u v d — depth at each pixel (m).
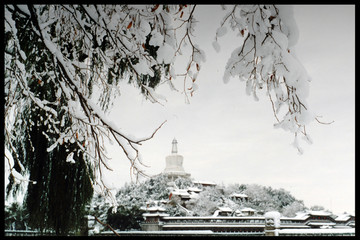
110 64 3.35
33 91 3.61
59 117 3.74
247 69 2.43
